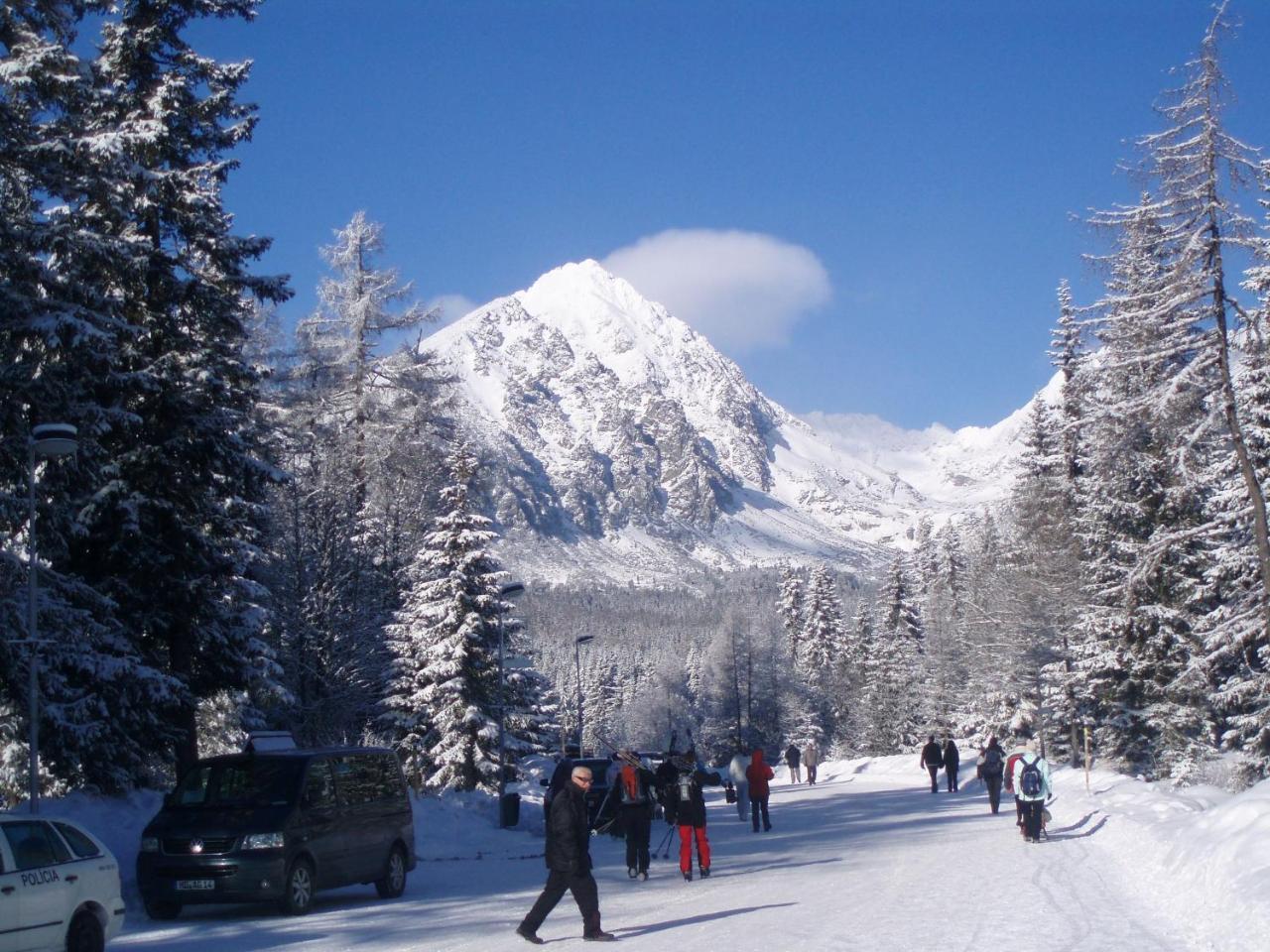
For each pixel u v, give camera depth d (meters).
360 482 42.53
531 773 46.62
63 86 19.92
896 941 11.82
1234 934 10.80
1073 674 41.56
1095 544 40.09
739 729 103.75
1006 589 52.28
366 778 18.36
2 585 19.44
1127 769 40.97
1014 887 16.11
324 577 37.66
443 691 40.34
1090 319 27.83
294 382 44.16
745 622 115.44
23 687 19.97
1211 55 26.03
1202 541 37.06
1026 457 47.94
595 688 138.62
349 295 45.94
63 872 12.00
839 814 34.16
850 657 104.75
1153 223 26.64
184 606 23.80
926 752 44.31
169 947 13.31
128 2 24.03
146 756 23.36
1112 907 13.75
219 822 16.05
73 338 19.55
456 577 41.56
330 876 16.83
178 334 23.34
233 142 24.31
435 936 13.58
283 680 35.34
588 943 12.65
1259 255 26.45
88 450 21.20
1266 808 14.89
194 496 23.95
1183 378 26.20
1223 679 35.47
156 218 23.31
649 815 20.02
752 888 17.59
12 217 19.84
